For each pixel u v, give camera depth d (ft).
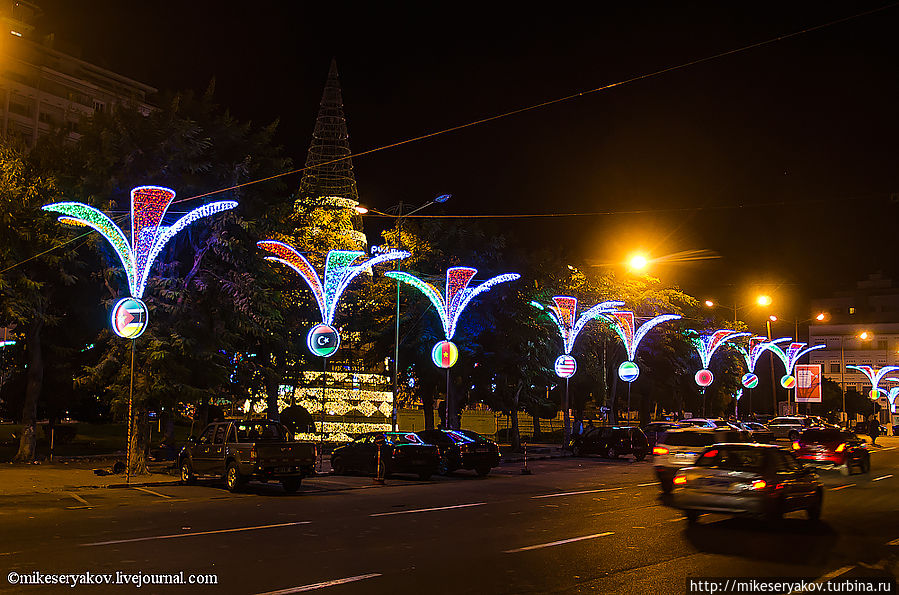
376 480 78.43
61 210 71.56
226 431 71.46
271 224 96.22
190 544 38.63
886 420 322.55
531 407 144.25
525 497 64.59
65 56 297.74
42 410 121.70
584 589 29.37
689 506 47.21
